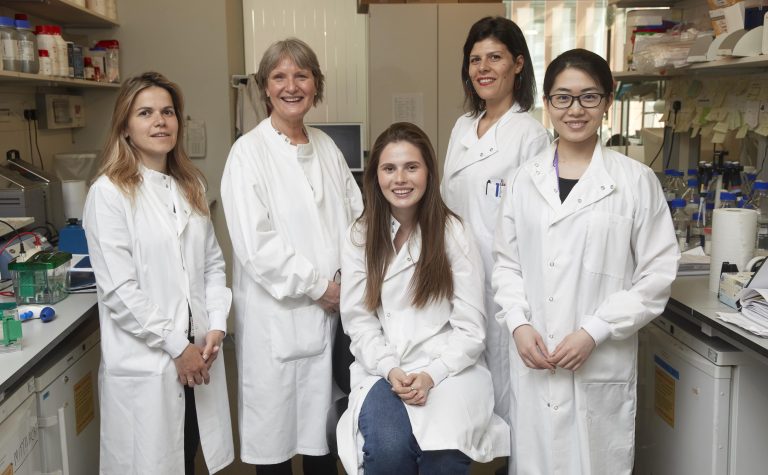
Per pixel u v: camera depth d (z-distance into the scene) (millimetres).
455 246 1952
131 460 1925
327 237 2158
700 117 3121
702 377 1947
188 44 4074
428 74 4004
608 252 1775
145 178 1966
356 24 4844
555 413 1819
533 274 1861
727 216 1993
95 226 1861
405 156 1883
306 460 2318
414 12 3961
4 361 1685
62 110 3625
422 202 1959
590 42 5152
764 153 2738
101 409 1975
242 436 2146
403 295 1955
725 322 1772
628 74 3365
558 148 1885
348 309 1997
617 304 1741
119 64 4059
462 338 1908
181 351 1896
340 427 1818
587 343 1724
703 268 2301
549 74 1800
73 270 2344
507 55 2178
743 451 1904
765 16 2182
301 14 4816
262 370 2105
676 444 2107
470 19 3965
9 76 2477
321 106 4938
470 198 2236
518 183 1911
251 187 2047
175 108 2037
